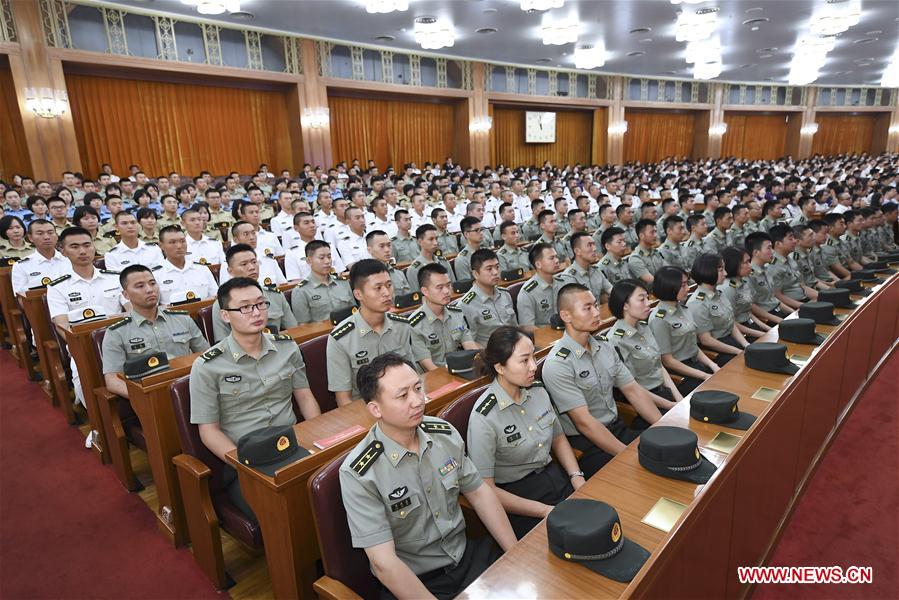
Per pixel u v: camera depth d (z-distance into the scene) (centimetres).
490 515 163
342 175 925
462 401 190
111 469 280
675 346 304
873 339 351
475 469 167
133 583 204
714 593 152
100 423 279
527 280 381
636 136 1645
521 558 129
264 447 158
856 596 191
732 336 346
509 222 490
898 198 733
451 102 1238
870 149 1981
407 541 152
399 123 1173
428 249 436
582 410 214
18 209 611
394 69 1095
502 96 1277
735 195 821
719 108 1712
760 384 222
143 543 225
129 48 786
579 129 1541
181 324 283
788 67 1427
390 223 643
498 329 185
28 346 386
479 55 1161
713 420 188
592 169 1257
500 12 813
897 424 308
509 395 187
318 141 1002
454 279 468
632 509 144
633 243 613
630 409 250
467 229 463
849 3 845
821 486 255
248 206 505
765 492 192
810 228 471
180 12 792
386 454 149
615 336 270
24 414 340
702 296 332
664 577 118
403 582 137
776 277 433
